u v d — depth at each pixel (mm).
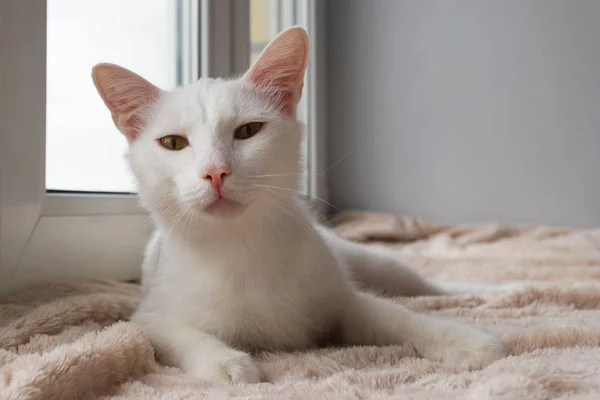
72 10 1406
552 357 757
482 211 2594
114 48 1578
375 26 2656
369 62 2670
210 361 756
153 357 806
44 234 1208
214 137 868
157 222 965
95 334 787
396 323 889
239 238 880
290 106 1000
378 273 1328
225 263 888
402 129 2650
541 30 2490
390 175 2676
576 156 2490
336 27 2697
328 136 2697
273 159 904
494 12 2529
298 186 978
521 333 870
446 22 2578
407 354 827
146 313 961
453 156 2604
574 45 2463
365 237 2250
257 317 899
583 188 2492
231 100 915
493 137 2562
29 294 1123
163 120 908
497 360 734
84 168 1450
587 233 2236
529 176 2539
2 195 1084
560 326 941
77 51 1432
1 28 1052
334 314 975
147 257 1188
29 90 1132
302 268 923
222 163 830
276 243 906
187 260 921
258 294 892
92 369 675
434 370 742
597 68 2445
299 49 983
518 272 1613
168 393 659
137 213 1484
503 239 2271
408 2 2613
